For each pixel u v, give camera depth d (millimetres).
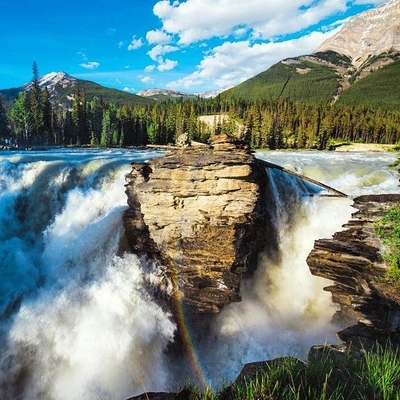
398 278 12344
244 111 119938
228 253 17703
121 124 89188
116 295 18453
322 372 6383
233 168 17266
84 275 20281
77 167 26266
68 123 87438
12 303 18734
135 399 7383
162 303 18672
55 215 24422
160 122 95938
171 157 18875
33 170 25672
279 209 21219
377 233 13836
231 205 17594
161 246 19078
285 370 6371
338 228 20203
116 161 27938
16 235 23609
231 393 6215
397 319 11734
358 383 6145
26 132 74188
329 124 94375
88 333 16766
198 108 144000
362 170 31156
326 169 31641
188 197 18109
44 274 21109
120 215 21109
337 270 14750
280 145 93188
